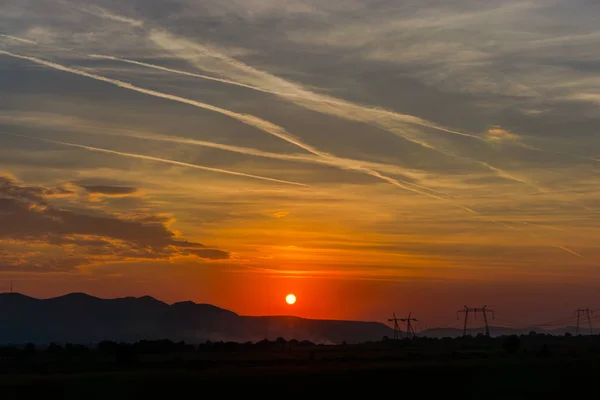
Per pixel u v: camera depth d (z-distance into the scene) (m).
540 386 98.38
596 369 121.88
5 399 88.25
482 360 160.50
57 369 143.88
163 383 101.38
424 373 114.69
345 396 88.44
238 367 142.25
